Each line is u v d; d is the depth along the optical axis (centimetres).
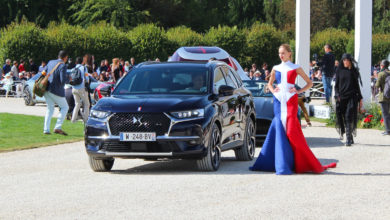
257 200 860
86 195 905
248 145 1354
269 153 1150
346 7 8194
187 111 1119
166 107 1114
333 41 5859
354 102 1595
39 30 4522
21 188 978
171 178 1068
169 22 7756
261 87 1730
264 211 786
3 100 3519
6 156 1409
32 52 4434
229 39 5359
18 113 2561
